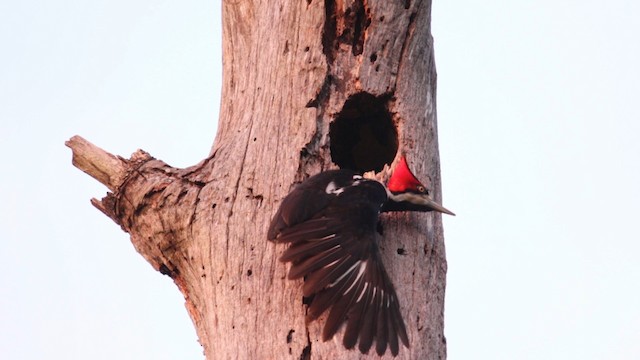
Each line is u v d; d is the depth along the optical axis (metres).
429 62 13.88
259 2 14.20
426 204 12.73
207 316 12.84
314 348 11.95
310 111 13.20
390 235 12.79
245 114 13.54
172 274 13.58
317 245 11.62
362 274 11.47
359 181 12.27
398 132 13.46
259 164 12.99
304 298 12.15
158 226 13.12
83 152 13.49
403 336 11.28
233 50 14.23
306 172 12.99
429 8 13.90
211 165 13.18
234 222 12.73
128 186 13.28
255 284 12.35
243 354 12.11
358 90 13.44
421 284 12.69
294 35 13.58
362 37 13.71
